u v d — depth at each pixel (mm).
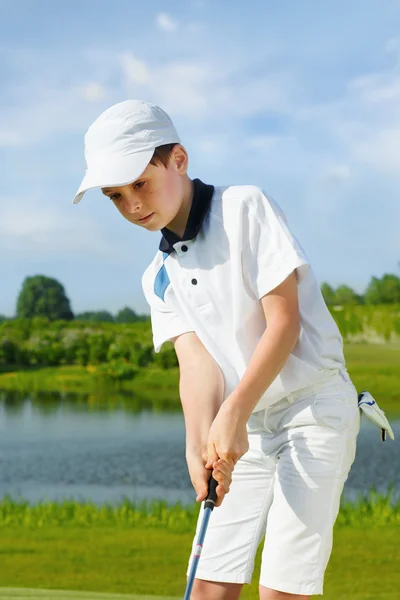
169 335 2693
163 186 2404
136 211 2395
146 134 2373
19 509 6430
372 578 4680
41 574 4926
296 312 2391
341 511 6188
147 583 4738
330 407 2447
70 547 5523
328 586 4602
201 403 2557
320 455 2410
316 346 2469
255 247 2422
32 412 9117
